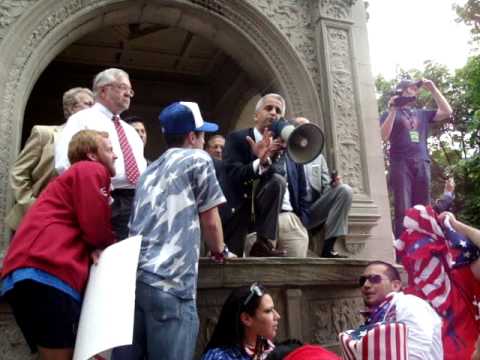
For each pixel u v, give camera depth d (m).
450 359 4.12
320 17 8.34
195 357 4.40
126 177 4.27
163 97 12.18
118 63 11.65
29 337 3.00
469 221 14.08
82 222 2.97
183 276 2.97
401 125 7.77
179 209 3.09
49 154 5.16
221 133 11.97
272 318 3.49
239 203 5.23
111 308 2.67
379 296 4.08
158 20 7.84
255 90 10.41
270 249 5.22
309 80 8.12
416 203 7.70
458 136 16.50
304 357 2.52
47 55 6.98
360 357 3.03
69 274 2.88
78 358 2.60
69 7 7.05
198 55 11.41
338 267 5.18
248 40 7.98
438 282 4.39
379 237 7.88
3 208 6.06
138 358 2.93
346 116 8.16
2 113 6.39
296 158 4.80
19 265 2.86
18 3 6.82
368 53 8.71
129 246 2.90
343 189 6.21
